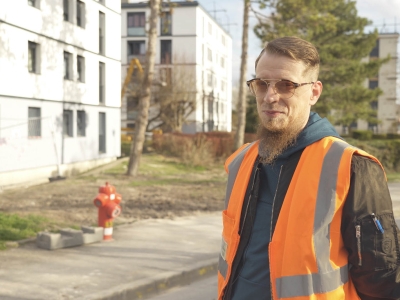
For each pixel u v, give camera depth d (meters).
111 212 8.21
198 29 52.53
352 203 1.72
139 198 13.08
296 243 1.75
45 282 5.94
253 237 1.94
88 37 23.19
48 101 19.88
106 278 6.16
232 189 2.13
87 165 23.08
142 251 7.60
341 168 1.74
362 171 1.74
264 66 1.94
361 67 29.66
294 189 1.82
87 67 23.19
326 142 1.84
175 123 43.78
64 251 7.43
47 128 19.72
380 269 1.70
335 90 29.88
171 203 12.41
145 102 18.20
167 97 42.75
